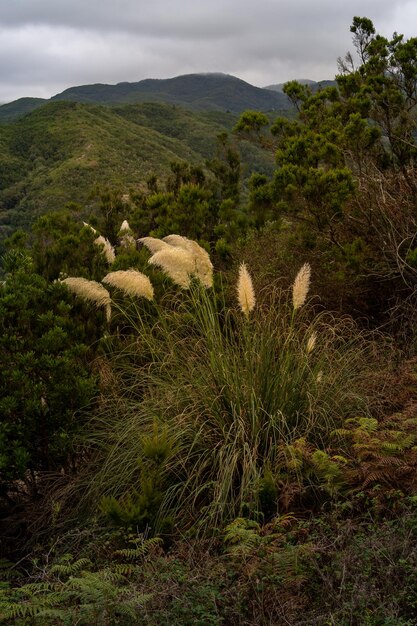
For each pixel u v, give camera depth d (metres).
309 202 7.13
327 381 5.47
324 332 6.36
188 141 167.75
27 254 6.76
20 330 5.55
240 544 3.53
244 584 3.19
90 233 7.31
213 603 3.06
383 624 2.77
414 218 7.65
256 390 5.16
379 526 3.69
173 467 4.74
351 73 9.16
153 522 4.33
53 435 5.23
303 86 9.84
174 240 6.46
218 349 5.43
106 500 4.29
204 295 5.90
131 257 7.15
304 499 4.41
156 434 4.60
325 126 8.67
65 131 135.38
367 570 3.07
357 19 9.16
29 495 5.34
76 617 2.99
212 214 9.47
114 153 123.94
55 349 5.45
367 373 5.84
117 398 5.51
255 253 7.92
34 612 3.20
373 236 7.75
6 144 133.88
